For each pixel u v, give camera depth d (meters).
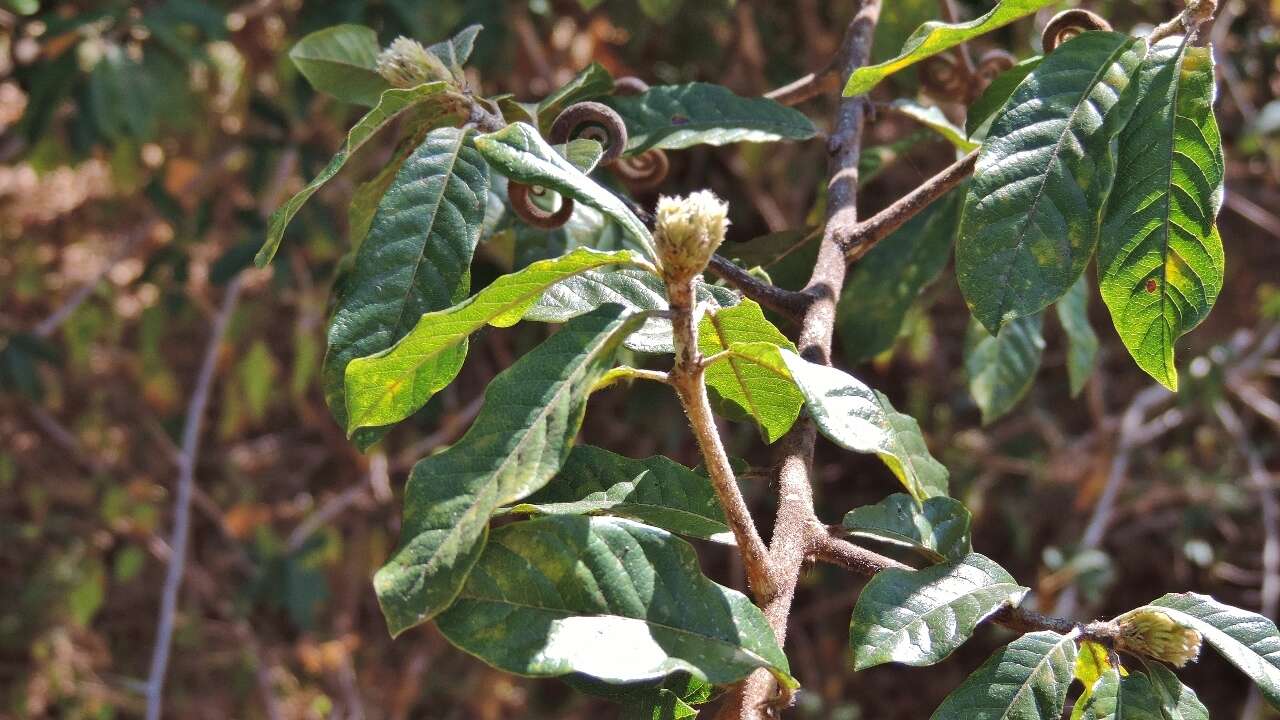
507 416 0.49
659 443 1.73
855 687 1.97
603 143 0.66
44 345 1.47
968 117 0.65
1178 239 0.55
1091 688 0.54
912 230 0.78
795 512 0.55
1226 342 1.61
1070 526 1.79
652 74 1.55
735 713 0.50
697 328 0.54
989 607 0.54
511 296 0.51
